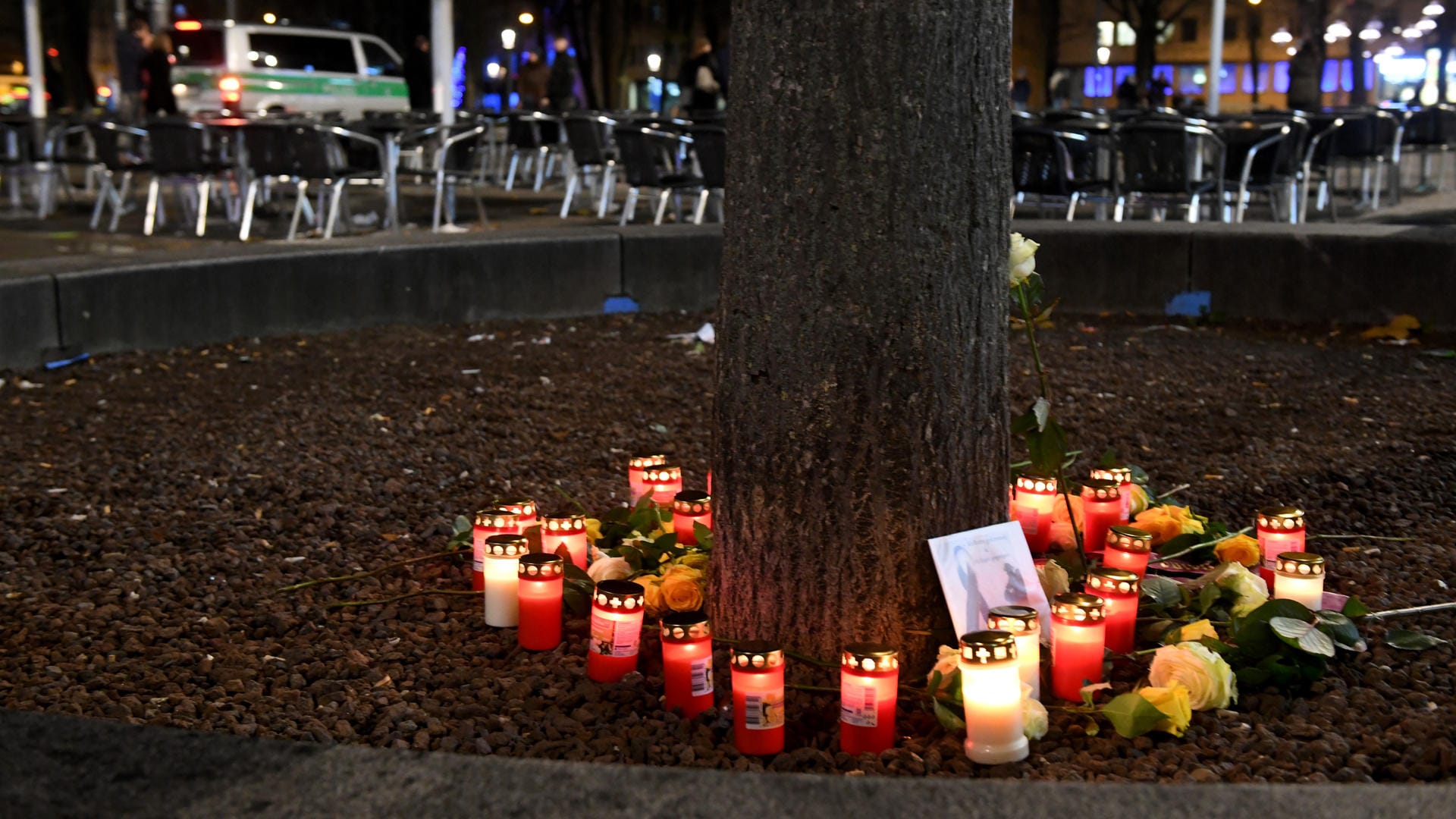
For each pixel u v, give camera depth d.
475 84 35.56
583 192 16.33
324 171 10.49
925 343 2.44
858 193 2.38
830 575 2.49
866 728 2.18
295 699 2.54
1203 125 9.54
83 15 32.47
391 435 5.05
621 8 33.03
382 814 1.40
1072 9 48.62
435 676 2.63
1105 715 2.20
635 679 2.50
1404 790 1.41
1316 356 6.48
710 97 16.41
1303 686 2.45
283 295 7.20
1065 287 7.90
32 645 2.91
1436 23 34.78
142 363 6.41
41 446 4.88
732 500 2.58
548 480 4.44
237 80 19.80
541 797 1.43
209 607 3.14
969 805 1.40
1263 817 1.37
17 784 1.46
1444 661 2.61
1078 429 5.09
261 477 4.38
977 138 2.45
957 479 2.51
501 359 6.63
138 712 2.48
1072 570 2.91
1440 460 4.47
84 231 11.93
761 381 2.49
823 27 2.34
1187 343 6.89
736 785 1.45
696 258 8.20
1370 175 16.33
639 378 6.15
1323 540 3.65
